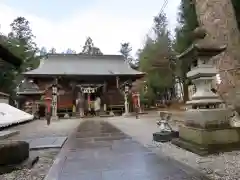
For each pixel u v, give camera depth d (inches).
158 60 1015.6
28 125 575.2
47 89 953.5
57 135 355.9
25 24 1700.3
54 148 242.8
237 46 255.6
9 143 170.4
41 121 750.5
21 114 652.7
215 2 269.0
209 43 203.9
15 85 1136.2
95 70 1154.7
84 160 180.5
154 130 384.5
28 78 1050.1
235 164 153.2
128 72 1158.3
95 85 1088.2
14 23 1685.5
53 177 138.6
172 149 214.2
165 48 1034.1
